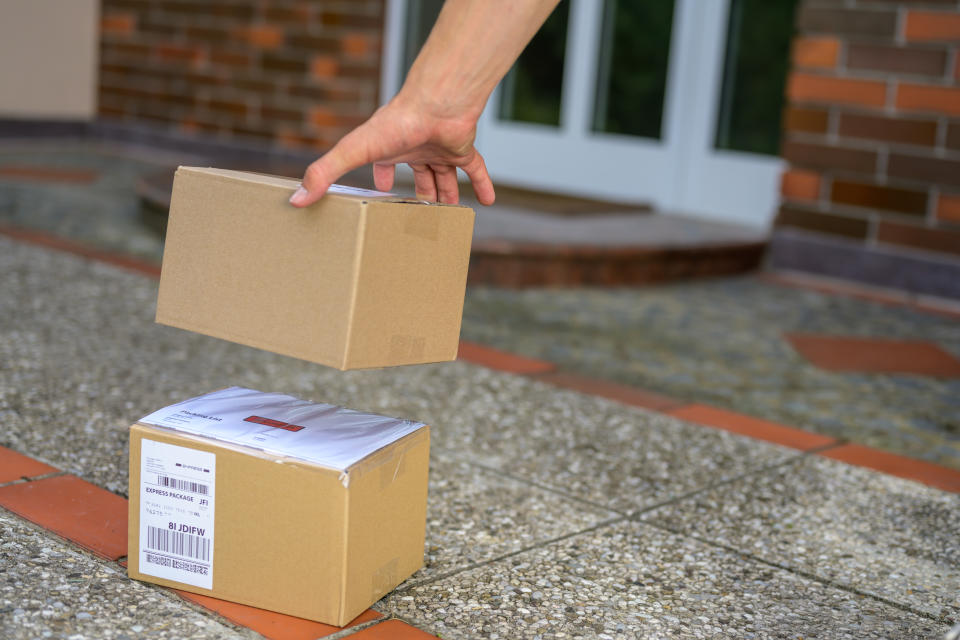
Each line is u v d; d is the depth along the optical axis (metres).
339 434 1.61
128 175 6.41
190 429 1.58
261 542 1.55
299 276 1.43
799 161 4.79
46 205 5.15
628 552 1.91
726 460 2.46
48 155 6.96
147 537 1.61
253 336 1.47
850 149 4.63
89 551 1.73
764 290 4.55
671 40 5.71
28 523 1.81
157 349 2.98
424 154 1.60
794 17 5.31
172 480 1.57
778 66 5.39
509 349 3.35
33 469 2.05
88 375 2.68
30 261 3.90
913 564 1.95
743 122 5.55
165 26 7.31
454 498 2.10
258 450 1.53
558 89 6.16
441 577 1.76
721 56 5.55
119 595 1.59
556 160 6.21
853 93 4.59
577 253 4.32
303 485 1.50
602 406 2.81
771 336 3.76
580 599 1.72
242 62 6.93
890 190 4.54
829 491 2.30
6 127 7.38
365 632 1.55
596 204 5.61
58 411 2.39
